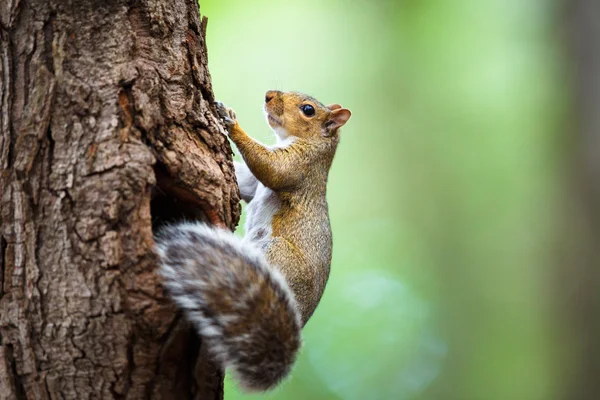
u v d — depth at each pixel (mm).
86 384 4949
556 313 15641
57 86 5125
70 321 4934
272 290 5527
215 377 5477
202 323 5223
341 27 24281
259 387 5660
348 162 26453
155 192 5461
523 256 24109
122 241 5016
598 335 14664
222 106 8023
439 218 25922
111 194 5020
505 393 21250
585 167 15000
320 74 24297
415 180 26234
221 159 5707
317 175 8680
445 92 26219
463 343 23125
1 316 4957
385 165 26422
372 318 21062
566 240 15312
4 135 5094
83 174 5043
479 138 25938
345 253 25156
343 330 20438
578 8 15219
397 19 25672
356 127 26406
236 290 5379
